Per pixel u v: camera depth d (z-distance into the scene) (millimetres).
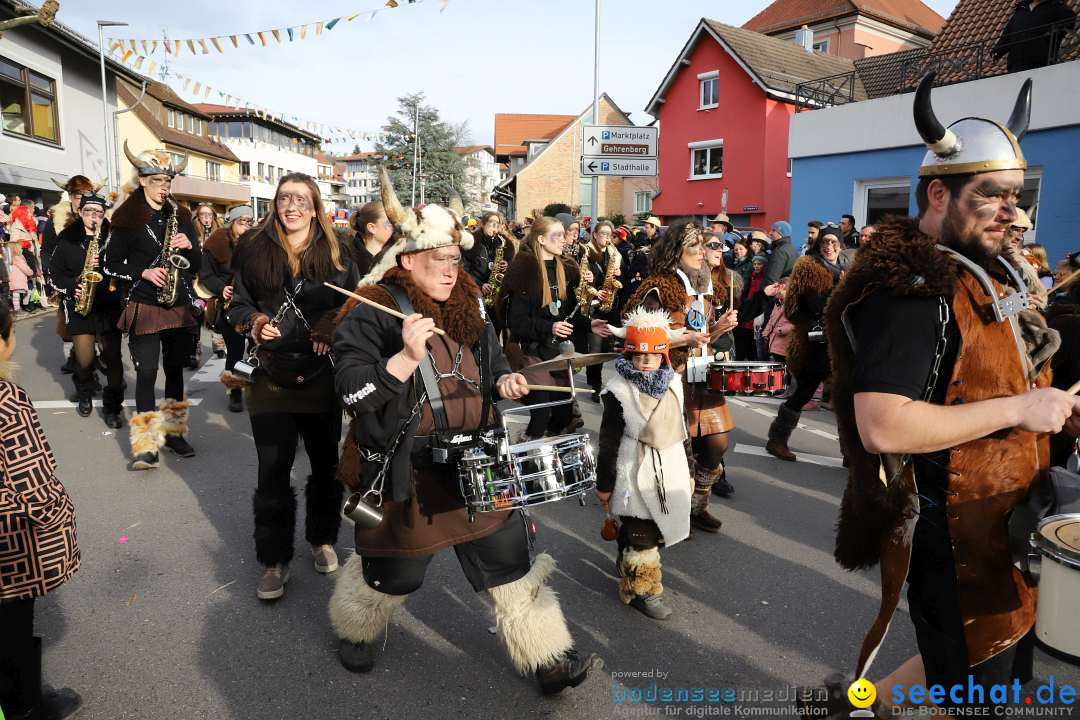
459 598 3803
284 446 3684
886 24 35125
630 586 3648
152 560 4180
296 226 3641
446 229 2693
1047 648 1757
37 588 2379
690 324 4523
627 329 3559
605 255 8805
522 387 2752
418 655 3271
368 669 3123
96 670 3107
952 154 1827
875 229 1885
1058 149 11641
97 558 4195
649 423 3516
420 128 58000
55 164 20234
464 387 2770
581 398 8680
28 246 14711
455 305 2775
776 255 8602
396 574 2785
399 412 2654
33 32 18828
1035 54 11898
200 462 5988
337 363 2695
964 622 1854
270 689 2998
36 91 19484
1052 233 11852
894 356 1730
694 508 4711
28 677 2527
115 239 5617
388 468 2686
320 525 3971
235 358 7473
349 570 3084
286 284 3631
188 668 3137
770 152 24219
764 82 23516
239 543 4426
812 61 26359
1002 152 1774
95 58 21219
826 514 5094
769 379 4402
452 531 2754
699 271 4602
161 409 6027
